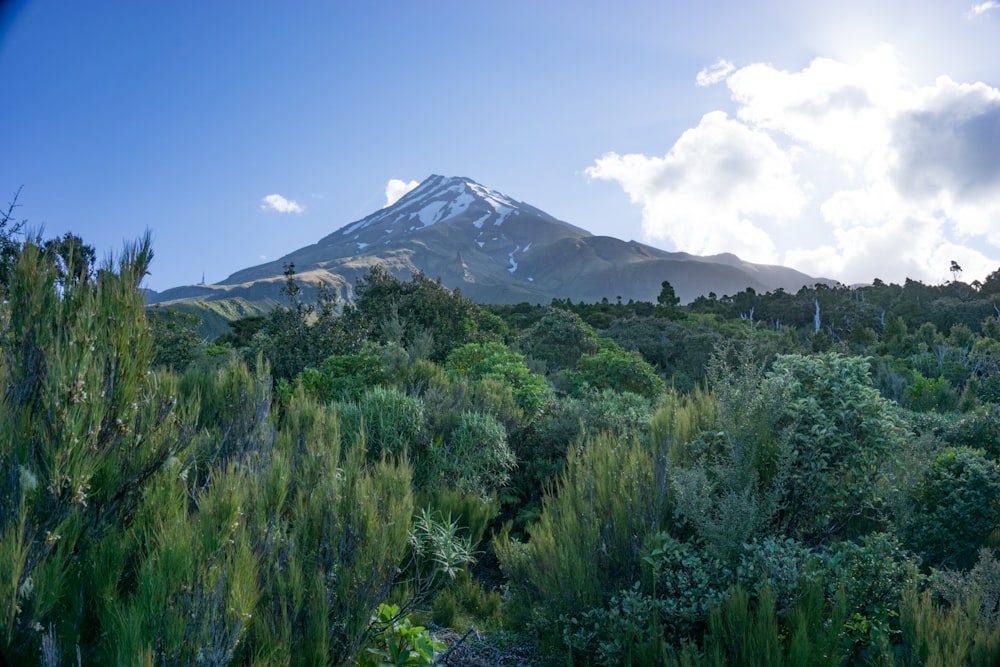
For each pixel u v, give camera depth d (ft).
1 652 9.28
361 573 13.80
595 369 51.13
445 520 21.45
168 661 9.84
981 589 16.12
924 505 21.70
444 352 62.28
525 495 28.50
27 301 12.35
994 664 13.57
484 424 27.32
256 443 17.72
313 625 12.51
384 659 13.93
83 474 11.41
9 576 9.55
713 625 14.02
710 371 19.42
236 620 10.75
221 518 12.30
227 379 20.92
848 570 15.47
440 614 17.97
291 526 15.52
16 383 11.80
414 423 26.94
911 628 14.46
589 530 17.34
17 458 10.79
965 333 130.93
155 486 12.97
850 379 19.10
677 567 16.19
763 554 15.28
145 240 13.98
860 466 18.37
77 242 13.57
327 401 34.60
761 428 17.46
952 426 32.65
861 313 197.16
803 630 13.17
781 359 20.66
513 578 19.19
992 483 21.02
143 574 10.52
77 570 11.21
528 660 16.39
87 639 11.00
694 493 16.65
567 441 30.04
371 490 16.56
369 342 49.16
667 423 21.24
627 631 14.55
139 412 13.34
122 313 13.12
